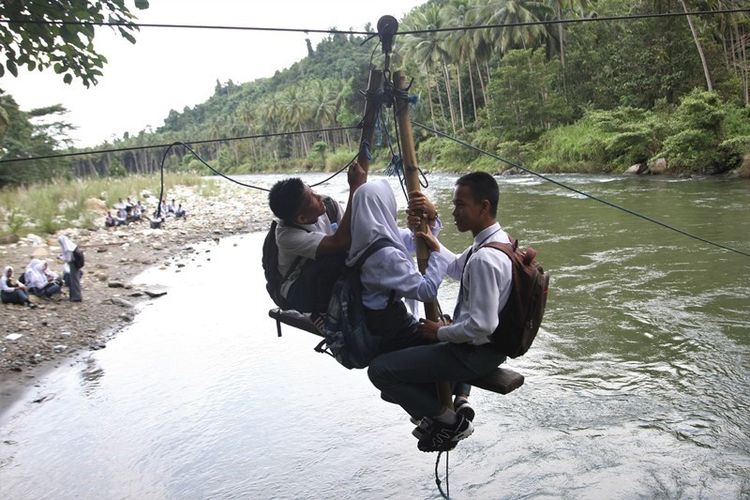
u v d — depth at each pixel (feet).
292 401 22.65
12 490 17.79
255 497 16.88
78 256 37.83
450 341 9.05
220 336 30.94
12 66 20.18
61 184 95.86
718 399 20.03
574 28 144.87
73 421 22.11
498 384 9.48
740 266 35.09
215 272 47.44
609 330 26.73
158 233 67.10
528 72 141.79
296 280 9.93
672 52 111.24
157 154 400.88
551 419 19.62
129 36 19.99
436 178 137.90
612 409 19.94
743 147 81.05
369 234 9.15
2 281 36.83
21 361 28.27
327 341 9.64
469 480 16.85
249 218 80.59
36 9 18.88
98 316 35.45
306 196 9.80
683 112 88.69
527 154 133.49
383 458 18.35
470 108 208.64
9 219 64.13
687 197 64.39
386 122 12.10
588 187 84.58
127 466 18.90
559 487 16.20
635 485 15.99
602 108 136.36
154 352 29.07
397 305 9.69
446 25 170.81
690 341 24.77
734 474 16.15
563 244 45.39
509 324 9.09
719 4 101.65
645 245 42.57
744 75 102.78
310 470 18.01
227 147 386.52
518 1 143.54
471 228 9.63
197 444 19.99
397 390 9.84
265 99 396.57
